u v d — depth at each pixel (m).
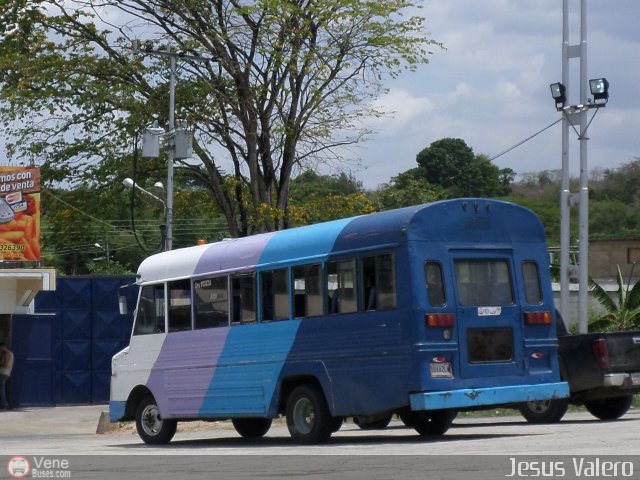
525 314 16.17
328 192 42.41
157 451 17.48
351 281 16.03
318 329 16.44
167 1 34.75
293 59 34.56
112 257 73.44
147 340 19.77
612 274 49.31
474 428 19.20
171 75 34.78
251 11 33.38
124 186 38.00
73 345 38.81
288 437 20.28
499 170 68.69
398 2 34.94
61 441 22.92
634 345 19.78
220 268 18.33
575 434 15.74
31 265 36.09
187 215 40.50
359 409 15.79
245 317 17.80
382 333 15.48
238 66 35.44
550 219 63.84
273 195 37.88
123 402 20.22
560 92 28.31
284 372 16.95
